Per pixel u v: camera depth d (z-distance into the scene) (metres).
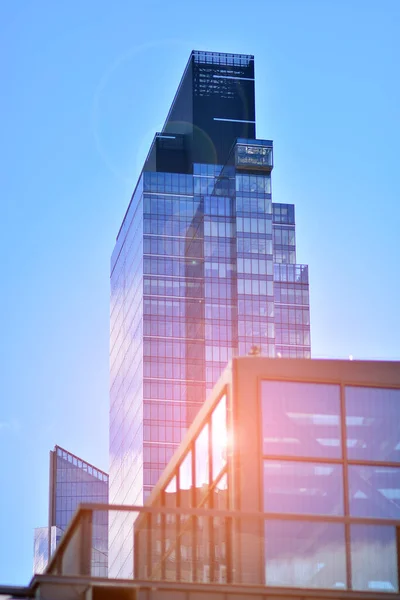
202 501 41.53
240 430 38.06
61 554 33.22
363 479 38.12
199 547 37.69
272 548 35.81
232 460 37.88
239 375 38.66
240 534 35.84
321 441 38.28
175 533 39.31
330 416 38.59
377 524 33.62
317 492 37.75
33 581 30.31
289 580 35.38
